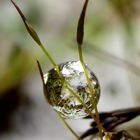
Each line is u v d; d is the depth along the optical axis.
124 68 0.06
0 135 0.07
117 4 0.06
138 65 0.06
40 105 0.07
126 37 0.06
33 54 0.07
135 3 0.06
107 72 0.07
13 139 0.07
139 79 0.06
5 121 0.07
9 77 0.07
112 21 0.07
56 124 0.07
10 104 0.07
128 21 0.06
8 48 0.07
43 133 0.07
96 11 0.07
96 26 0.07
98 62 0.07
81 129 0.06
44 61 0.07
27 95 0.07
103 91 0.07
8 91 0.07
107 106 0.07
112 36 0.07
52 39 0.07
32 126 0.07
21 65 0.07
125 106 0.07
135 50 0.06
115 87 0.07
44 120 0.07
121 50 0.07
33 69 0.07
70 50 0.07
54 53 0.07
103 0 0.07
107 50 0.07
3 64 0.07
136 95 0.06
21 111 0.07
